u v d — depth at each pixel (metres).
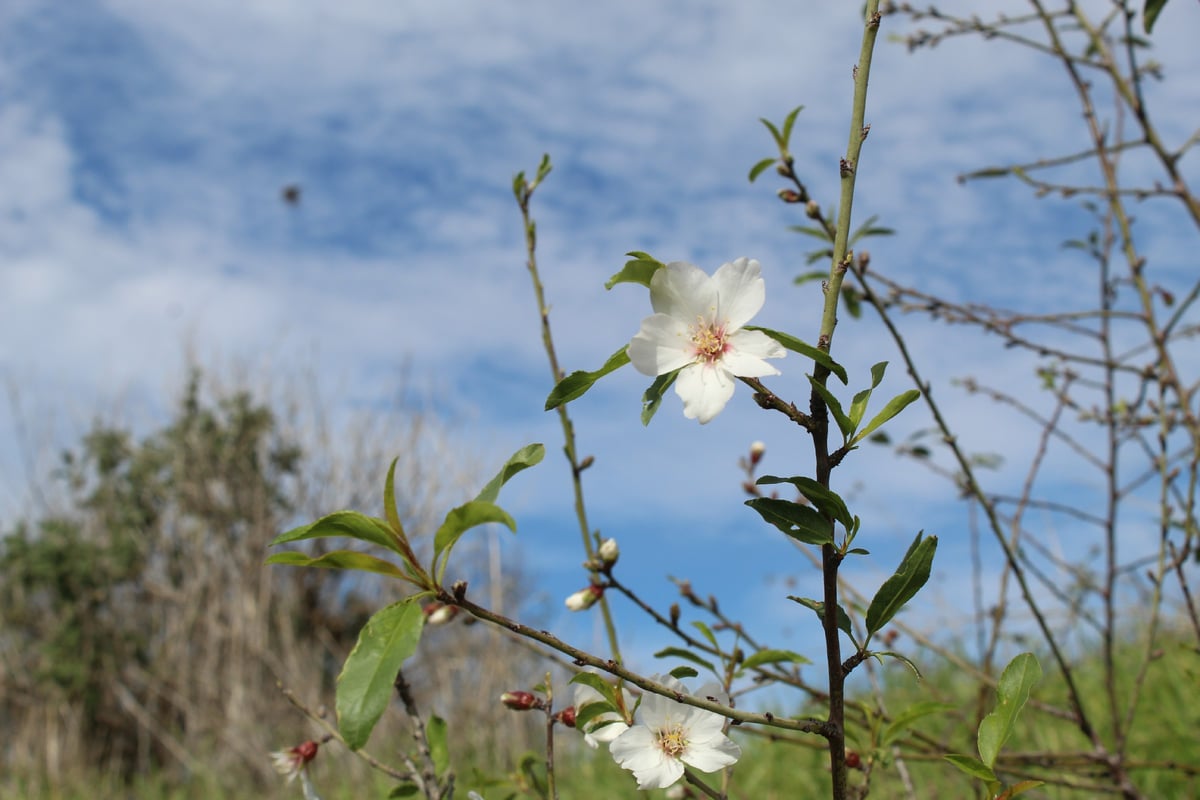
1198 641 2.92
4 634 9.32
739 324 1.53
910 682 4.68
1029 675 1.54
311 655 9.29
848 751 2.23
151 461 10.38
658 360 1.53
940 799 3.47
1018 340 3.27
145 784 8.38
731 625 2.67
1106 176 3.34
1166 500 3.02
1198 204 3.12
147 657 9.54
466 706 6.83
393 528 1.40
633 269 1.55
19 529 9.44
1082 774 2.99
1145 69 3.44
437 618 2.21
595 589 2.20
